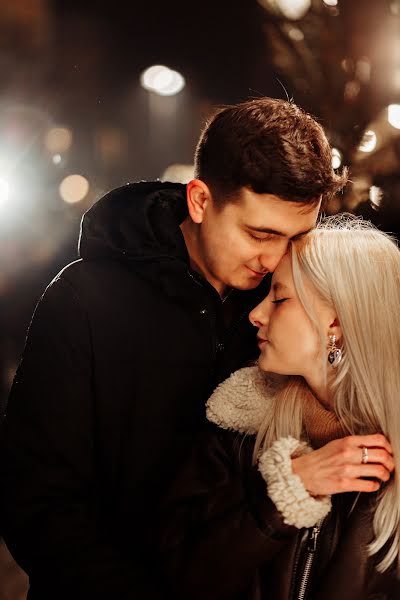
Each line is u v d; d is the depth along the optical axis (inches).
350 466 64.1
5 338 183.9
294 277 70.0
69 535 73.8
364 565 65.6
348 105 107.9
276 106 73.2
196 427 79.7
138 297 78.2
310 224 72.6
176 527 71.2
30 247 179.6
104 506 79.9
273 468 65.9
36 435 75.5
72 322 76.8
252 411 72.7
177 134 294.0
